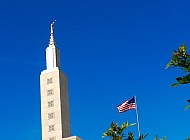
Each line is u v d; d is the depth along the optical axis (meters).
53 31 123.44
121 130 24.83
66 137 109.62
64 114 112.00
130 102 55.56
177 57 16.61
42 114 111.75
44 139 109.00
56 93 112.56
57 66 117.19
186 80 16.28
